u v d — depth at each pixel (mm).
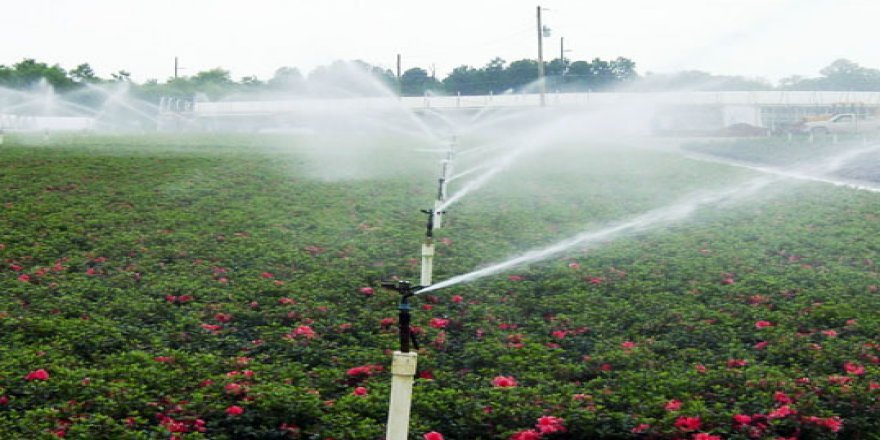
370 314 13727
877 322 12922
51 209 22438
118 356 11172
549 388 10344
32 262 16938
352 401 9695
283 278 16281
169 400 9586
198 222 21406
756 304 14430
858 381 10297
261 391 9781
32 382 9898
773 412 9188
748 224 22391
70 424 8812
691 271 16766
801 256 18406
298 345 12008
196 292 14766
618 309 14031
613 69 99125
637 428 9070
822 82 85438
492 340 12320
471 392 10133
